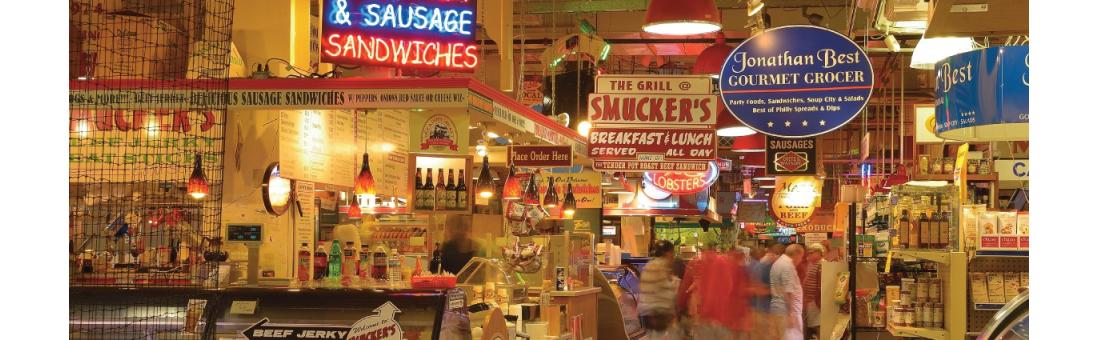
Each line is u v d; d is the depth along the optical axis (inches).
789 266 430.6
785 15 604.4
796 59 310.3
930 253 289.7
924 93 826.8
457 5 270.4
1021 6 177.8
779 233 1144.2
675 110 405.7
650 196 660.1
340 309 204.5
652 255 507.5
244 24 298.7
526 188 433.4
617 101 407.8
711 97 404.2
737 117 313.7
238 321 205.2
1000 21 188.7
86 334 205.2
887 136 1034.1
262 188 266.8
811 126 308.8
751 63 313.6
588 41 489.7
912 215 299.4
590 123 408.2
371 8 263.7
